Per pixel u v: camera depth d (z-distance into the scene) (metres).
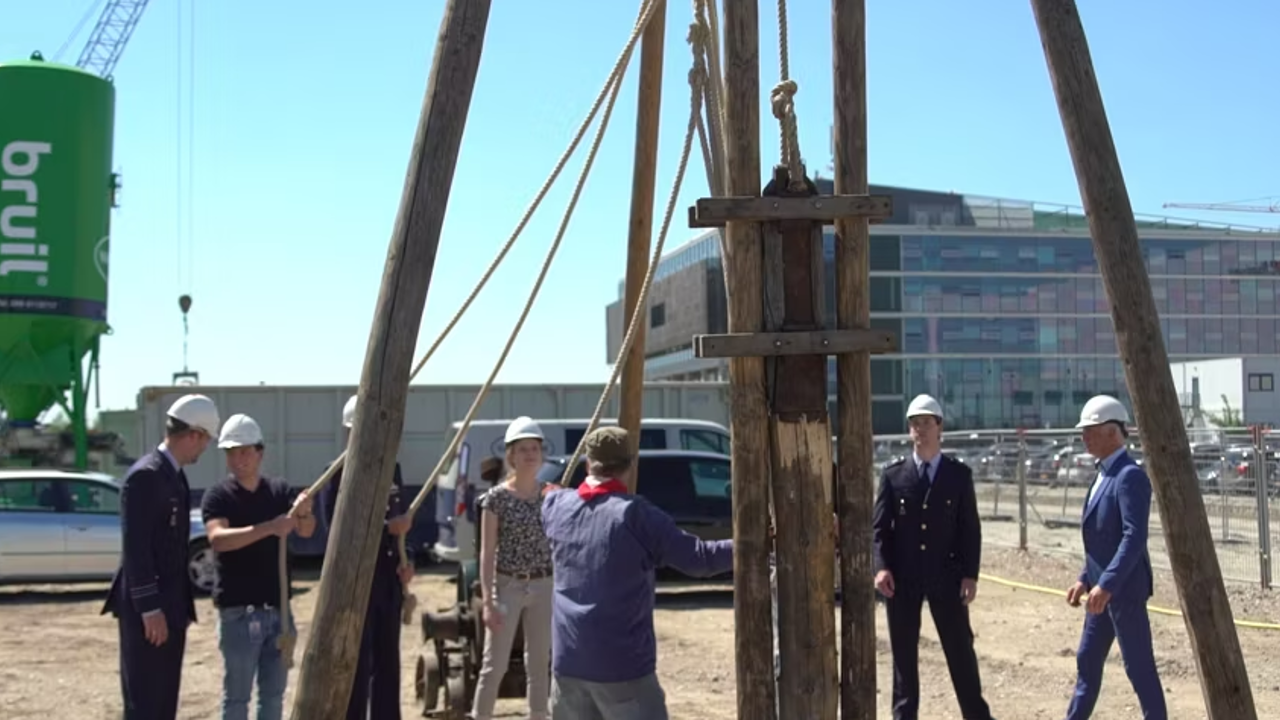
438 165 4.14
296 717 4.12
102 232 20.92
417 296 4.12
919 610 6.89
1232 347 67.12
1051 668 9.89
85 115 20.55
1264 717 7.99
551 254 5.65
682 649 11.06
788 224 4.12
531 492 6.98
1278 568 13.95
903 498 6.89
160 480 5.61
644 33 5.96
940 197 71.75
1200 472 15.09
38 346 20.19
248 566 5.95
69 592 15.94
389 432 4.11
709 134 5.32
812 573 4.05
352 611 4.11
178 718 8.34
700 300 71.06
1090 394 71.19
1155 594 13.52
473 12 4.19
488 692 6.79
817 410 4.11
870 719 4.09
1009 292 70.69
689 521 14.19
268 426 19.94
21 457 20.28
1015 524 22.09
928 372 69.62
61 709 8.81
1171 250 66.62
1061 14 4.20
